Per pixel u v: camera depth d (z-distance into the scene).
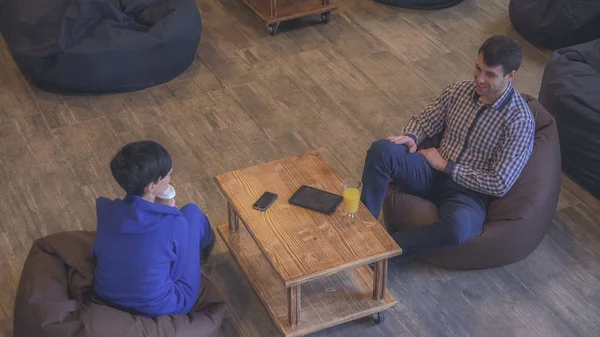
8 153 3.75
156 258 2.41
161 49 4.19
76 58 4.03
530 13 4.77
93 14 4.16
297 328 2.70
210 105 4.16
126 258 2.40
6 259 3.12
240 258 3.00
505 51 2.73
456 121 3.06
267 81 4.40
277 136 3.93
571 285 3.07
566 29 4.60
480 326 2.87
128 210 2.35
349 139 3.92
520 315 2.92
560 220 3.41
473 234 2.97
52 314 2.43
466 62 4.66
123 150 2.33
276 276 2.92
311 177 2.94
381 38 4.89
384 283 2.78
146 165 2.30
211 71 4.48
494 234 3.00
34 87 4.28
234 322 2.87
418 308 2.94
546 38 4.73
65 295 2.56
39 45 4.09
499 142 2.96
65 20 4.07
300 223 2.71
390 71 4.54
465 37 4.93
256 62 4.58
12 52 4.25
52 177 3.59
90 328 2.40
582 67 3.82
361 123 4.05
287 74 4.47
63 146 3.81
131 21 4.31
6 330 2.80
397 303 2.93
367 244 2.62
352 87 4.37
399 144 3.10
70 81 4.10
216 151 3.80
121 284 2.45
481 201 3.05
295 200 2.80
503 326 2.87
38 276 2.58
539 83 4.45
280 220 2.72
